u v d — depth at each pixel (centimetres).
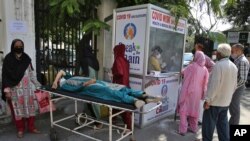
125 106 310
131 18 467
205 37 571
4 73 385
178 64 558
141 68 459
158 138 429
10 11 439
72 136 421
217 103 347
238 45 427
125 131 404
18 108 395
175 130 468
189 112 447
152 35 465
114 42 504
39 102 412
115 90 340
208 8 588
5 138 402
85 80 373
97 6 573
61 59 568
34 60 484
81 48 515
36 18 498
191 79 436
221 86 340
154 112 496
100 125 458
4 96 401
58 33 553
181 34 541
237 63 423
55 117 507
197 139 425
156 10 452
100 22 517
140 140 417
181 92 450
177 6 509
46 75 541
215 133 449
